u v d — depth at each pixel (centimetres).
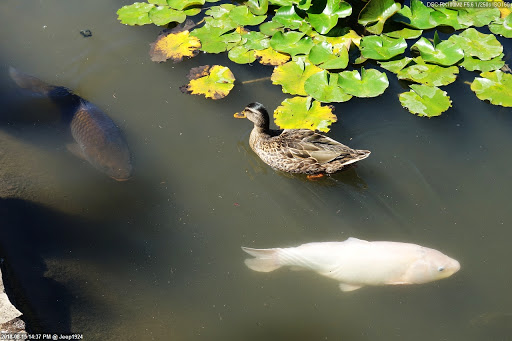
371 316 411
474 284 416
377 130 453
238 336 407
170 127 455
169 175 442
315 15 486
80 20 495
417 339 406
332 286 416
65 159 445
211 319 409
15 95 461
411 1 491
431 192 436
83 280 415
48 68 473
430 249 416
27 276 414
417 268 413
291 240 427
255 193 439
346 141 450
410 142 450
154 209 433
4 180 437
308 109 454
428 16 490
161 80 470
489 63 470
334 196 439
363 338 407
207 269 419
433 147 448
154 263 420
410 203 434
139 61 477
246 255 421
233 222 430
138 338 405
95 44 484
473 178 439
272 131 455
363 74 464
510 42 483
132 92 466
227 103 462
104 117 450
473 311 411
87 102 457
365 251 415
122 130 452
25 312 406
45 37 486
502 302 412
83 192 436
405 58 473
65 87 464
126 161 436
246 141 455
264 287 416
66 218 429
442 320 409
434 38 476
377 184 439
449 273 414
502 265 420
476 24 488
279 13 491
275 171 448
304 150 441
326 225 430
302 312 411
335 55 471
